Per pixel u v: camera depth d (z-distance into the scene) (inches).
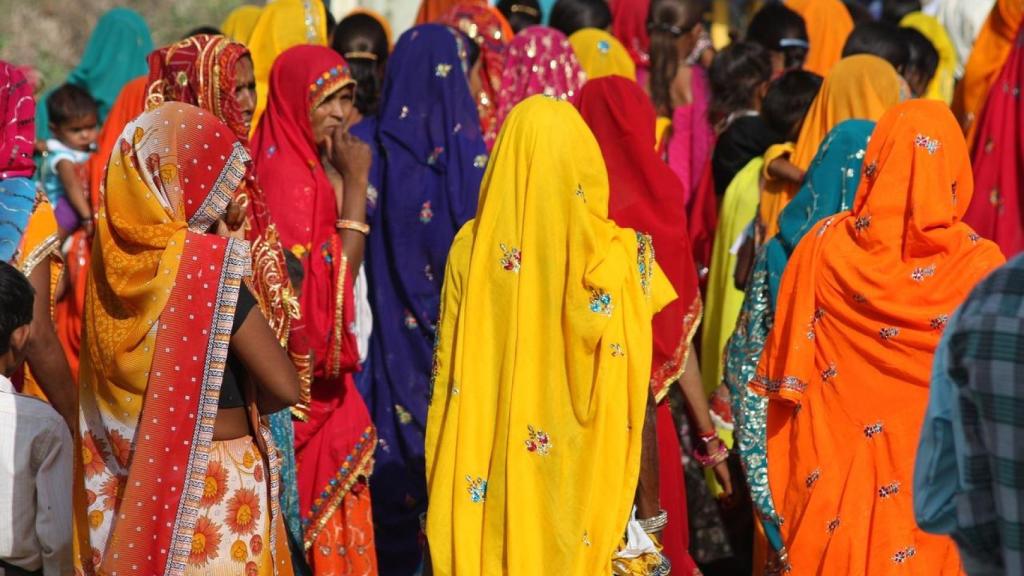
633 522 492.7
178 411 449.1
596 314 473.1
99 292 464.8
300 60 675.4
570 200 477.7
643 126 632.4
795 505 564.7
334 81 676.7
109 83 1129.4
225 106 598.9
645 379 480.1
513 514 472.4
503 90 888.3
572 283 475.2
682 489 589.3
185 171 457.4
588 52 973.2
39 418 484.7
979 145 847.1
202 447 451.2
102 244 461.1
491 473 481.7
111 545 446.3
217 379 451.8
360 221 677.3
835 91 737.6
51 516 486.9
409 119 770.2
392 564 752.3
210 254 453.1
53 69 1587.1
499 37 919.7
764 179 758.5
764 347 588.7
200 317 450.9
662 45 1009.5
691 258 629.0
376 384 757.9
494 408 485.7
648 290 492.7
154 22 1724.9
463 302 492.4
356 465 654.5
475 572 478.9
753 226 768.3
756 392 575.8
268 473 489.7
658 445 561.3
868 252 550.9
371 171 764.6
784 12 998.4
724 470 636.7
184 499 450.6
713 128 928.3
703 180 879.1
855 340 551.8
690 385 620.7
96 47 1131.9
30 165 613.0
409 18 1320.1
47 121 1016.2
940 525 343.3
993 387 314.7
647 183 622.2
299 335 589.9
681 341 598.2
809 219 610.2
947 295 541.0
